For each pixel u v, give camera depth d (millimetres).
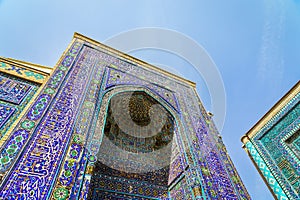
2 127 2930
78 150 3148
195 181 4145
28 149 2719
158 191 5254
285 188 4195
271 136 5012
